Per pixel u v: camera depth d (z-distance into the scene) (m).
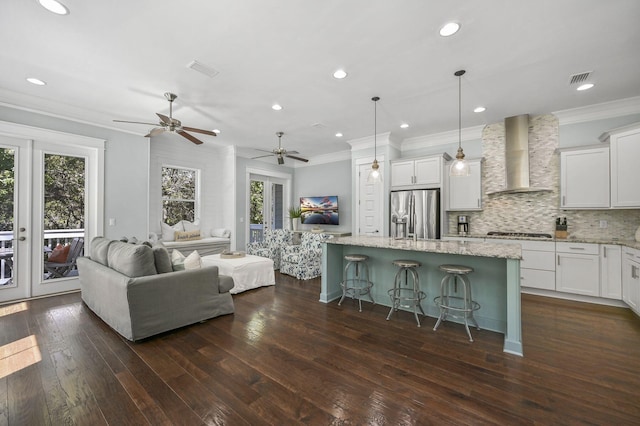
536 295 3.89
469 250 2.62
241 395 1.75
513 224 4.46
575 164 3.74
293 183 7.80
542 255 3.82
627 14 2.00
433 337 2.61
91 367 2.06
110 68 2.79
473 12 2.00
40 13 2.00
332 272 3.72
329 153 6.87
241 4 1.92
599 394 1.76
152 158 5.27
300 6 1.94
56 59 2.63
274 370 2.03
